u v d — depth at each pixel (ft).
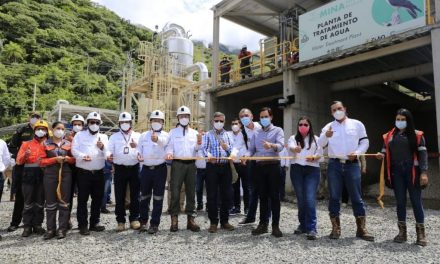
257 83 39.60
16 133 20.67
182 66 65.87
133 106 91.50
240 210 22.82
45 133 17.01
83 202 16.71
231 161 17.33
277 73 36.73
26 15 181.88
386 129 49.85
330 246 14.11
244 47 43.73
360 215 15.28
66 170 16.47
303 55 34.83
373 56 29.35
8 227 18.76
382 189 15.70
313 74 37.11
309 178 15.75
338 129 15.38
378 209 24.21
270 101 47.44
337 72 36.65
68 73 154.92
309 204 15.43
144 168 16.98
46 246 14.69
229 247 14.14
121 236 16.17
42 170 17.19
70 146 17.11
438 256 12.57
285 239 15.31
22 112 121.29
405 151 14.33
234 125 20.94
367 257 12.57
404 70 34.12
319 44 33.45
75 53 181.78
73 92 146.20
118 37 224.12
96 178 17.13
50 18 191.21
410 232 16.47
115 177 17.46
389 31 28.37
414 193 14.23
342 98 41.60
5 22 167.32
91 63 177.58
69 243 15.10
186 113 17.19
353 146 15.05
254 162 16.53
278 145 15.72
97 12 228.22
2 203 28.55
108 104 143.74
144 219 17.01
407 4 27.40
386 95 45.52
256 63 40.60
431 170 40.19
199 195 24.06
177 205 17.13
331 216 15.48
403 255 12.75
